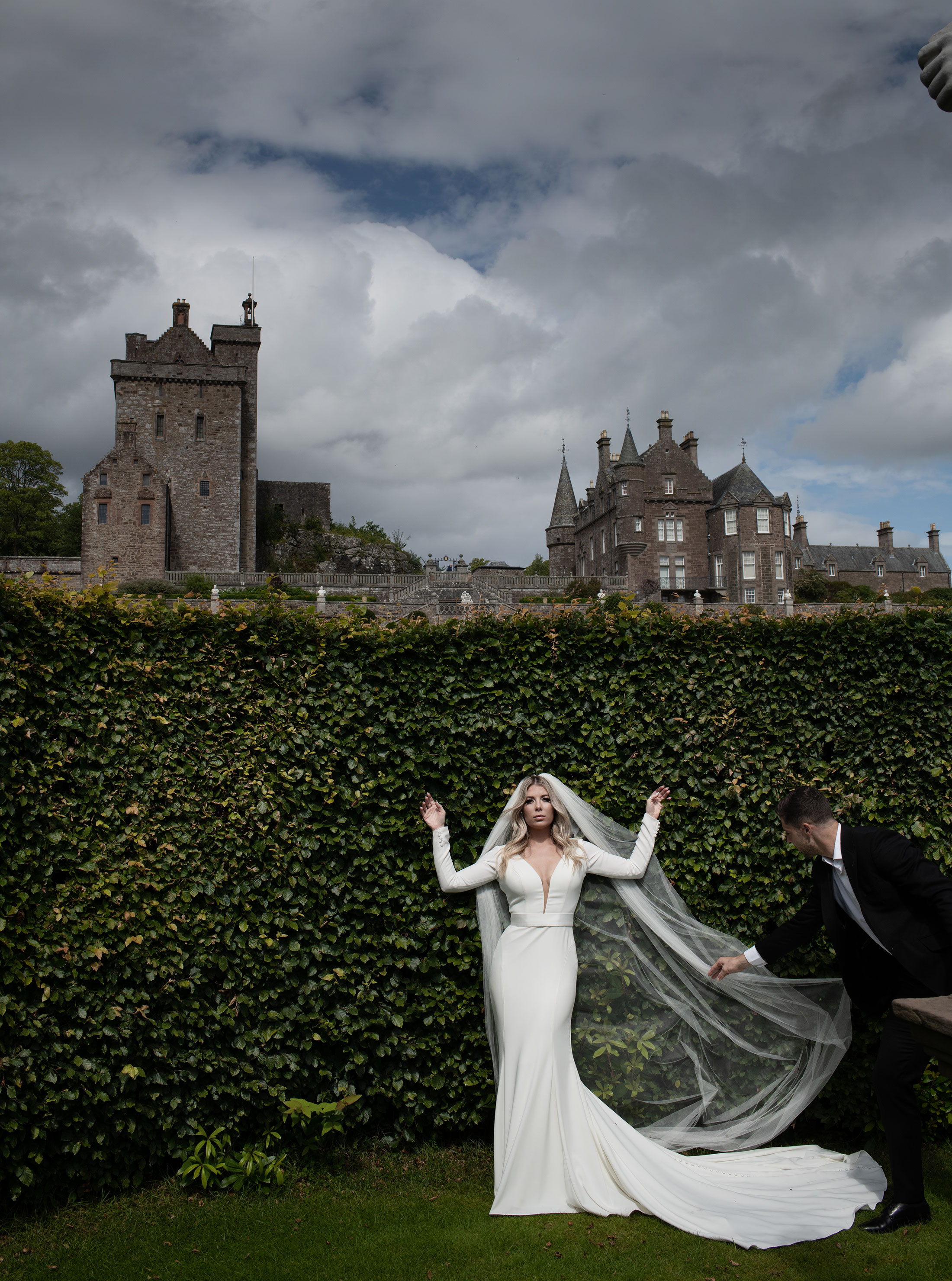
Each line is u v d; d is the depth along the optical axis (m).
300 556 70.25
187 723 4.09
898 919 3.53
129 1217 3.70
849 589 58.47
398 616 4.55
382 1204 3.75
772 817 4.55
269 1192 3.90
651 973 4.15
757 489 53.97
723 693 4.60
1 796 3.69
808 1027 4.11
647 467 55.41
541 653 4.50
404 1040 4.28
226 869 4.08
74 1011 3.82
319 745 4.21
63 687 3.91
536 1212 3.61
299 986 4.17
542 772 4.45
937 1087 4.37
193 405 56.97
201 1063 4.01
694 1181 3.74
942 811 4.59
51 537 59.78
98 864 3.88
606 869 4.09
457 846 4.36
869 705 4.66
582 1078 4.06
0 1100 3.65
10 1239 3.53
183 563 56.00
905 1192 3.47
